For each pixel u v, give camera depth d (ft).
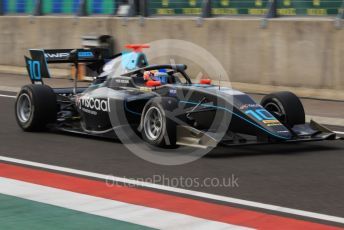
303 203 65.00
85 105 102.06
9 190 69.46
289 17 154.71
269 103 97.09
